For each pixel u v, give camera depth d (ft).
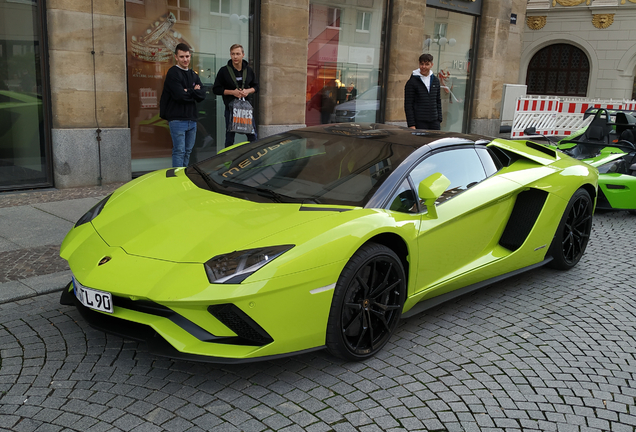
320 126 13.71
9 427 7.59
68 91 21.66
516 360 10.36
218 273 8.36
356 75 34.60
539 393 9.23
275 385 9.00
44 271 13.26
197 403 8.36
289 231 9.14
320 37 31.96
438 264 11.37
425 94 24.59
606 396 9.26
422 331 11.44
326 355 10.18
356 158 11.53
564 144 27.84
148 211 10.41
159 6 24.59
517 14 48.98
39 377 8.89
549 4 76.84
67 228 16.79
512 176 13.41
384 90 36.42
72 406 8.14
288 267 8.53
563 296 13.88
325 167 11.38
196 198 10.66
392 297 10.41
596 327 12.08
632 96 74.54
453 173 12.10
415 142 12.10
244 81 23.70
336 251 9.04
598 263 16.78
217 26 26.91
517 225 13.51
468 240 12.10
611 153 24.85
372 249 9.68
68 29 21.17
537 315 12.59
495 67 44.68
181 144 22.03
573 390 9.39
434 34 39.68
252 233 9.12
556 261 15.25
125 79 23.13
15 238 15.60
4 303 11.64
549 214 13.99
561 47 78.74
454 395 9.00
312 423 8.00
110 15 22.15
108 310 8.68
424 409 8.54
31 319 10.96
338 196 10.45
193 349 8.38
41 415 7.88
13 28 20.51
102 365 9.36
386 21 35.40
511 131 47.06
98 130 22.59
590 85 75.72
